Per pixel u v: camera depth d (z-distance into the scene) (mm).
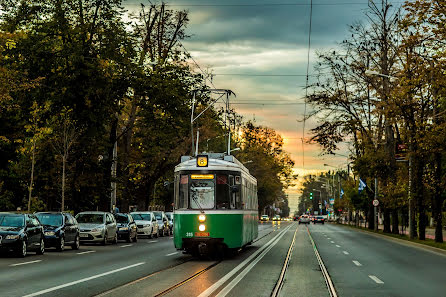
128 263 19938
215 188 22438
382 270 18438
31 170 37781
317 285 14289
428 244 34500
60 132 34969
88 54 33500
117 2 35875
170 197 79688
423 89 36156
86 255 23969
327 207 161875
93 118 33000
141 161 54031
